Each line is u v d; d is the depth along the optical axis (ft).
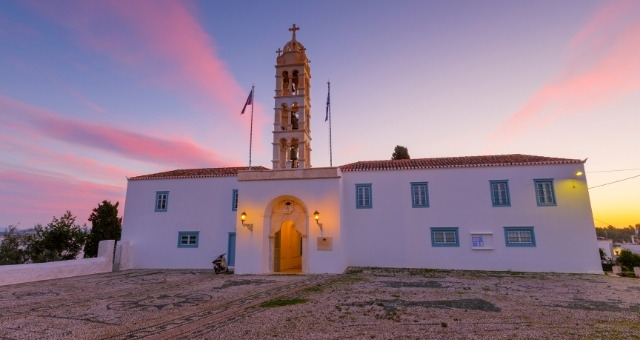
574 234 57.26
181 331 22.48
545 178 60.18
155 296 36.42
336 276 51.57
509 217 60.13
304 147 65.00
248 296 35.50
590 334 21.09
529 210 59.62
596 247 56.08
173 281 49.11
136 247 70.74
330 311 27.86
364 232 64.85
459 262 60.44
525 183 60.80
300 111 66.28
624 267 60.95
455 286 41.45
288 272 57.47
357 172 67.72
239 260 56.95
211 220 69.67
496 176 62.13
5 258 67.97
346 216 65.87
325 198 56.85
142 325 24.30
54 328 23.82
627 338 20.11
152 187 73.46
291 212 58.80
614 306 29.94
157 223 71.31
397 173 66.13
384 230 64.23
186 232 70.03
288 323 24.13
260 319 25.36
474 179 62.85
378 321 24.61
